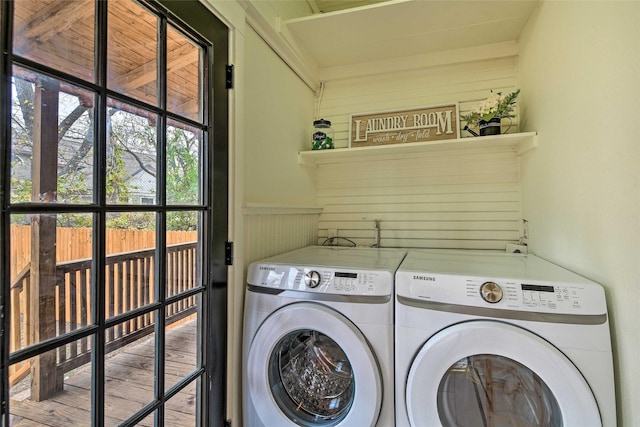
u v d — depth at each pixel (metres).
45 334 0.67
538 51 1.61
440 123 2.12
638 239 0.83
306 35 1.90
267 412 1.22
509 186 2.02
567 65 1.26
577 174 1.18
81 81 0.75
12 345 0.61
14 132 0.62
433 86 2.19
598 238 1.03
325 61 2.23
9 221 0.61
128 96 0.87
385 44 2.01
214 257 1.21
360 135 2.28
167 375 1.00
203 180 1.17
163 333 0.98
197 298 1.13
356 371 1.10
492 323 0.98
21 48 0.63
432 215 2.18
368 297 1.13
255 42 1.56
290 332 1.21
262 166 1.62
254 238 1.50
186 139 1.09
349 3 2.12
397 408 1.08
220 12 1.24
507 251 1.92
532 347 0.93
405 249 2.01
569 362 0.92
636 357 0.84
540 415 0.97
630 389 0.86
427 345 1.04
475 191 2.09
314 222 2.33
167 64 1.00
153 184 0.96
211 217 1.19
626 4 0.88
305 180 2.23
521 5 1.62
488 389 1.02
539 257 1.60
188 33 1.08
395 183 2.26
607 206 0.98
